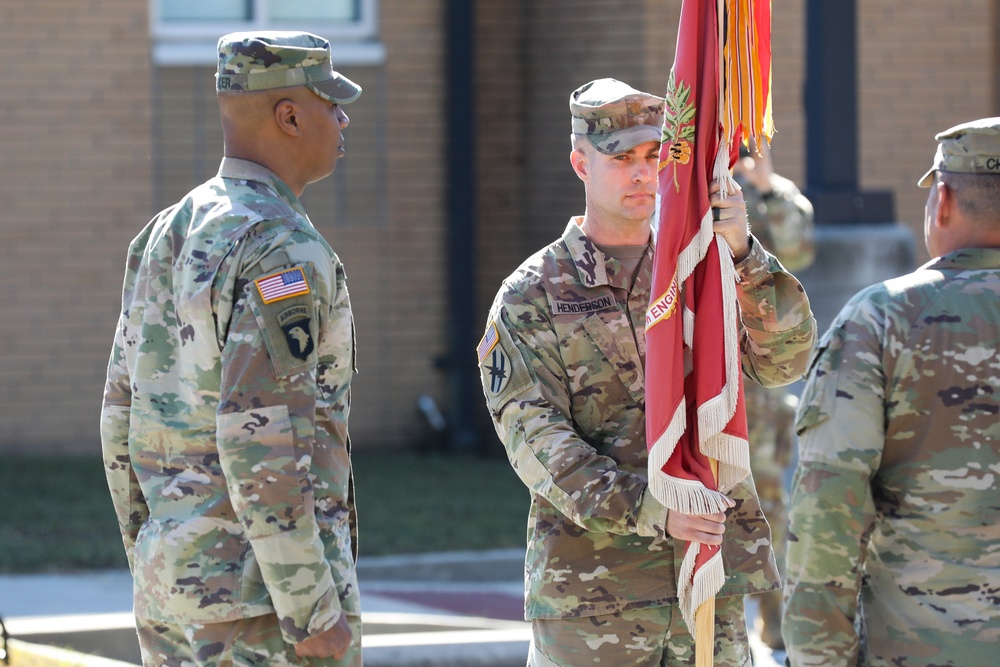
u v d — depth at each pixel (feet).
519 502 102.06
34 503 98.07
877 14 120.16
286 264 34.91
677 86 36.35
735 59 36.52
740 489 38.78
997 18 123.03
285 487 33.86
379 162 122.93
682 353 36.14
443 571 86.94
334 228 122.31
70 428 115.96
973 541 33.04
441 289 124.57
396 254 123.65
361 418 123.24
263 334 34.27
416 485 107.86
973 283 34.12
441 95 123.75
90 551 86.17
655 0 115.14
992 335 33.53
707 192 36.40
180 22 118.83
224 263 35.09
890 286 34.78
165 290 36.60
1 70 113.50
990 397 33.27
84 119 115.24
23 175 114.32
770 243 68.28
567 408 38.29
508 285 39.09
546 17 121.49
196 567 34.99
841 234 86.89
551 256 39.27
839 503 33.27
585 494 36.22
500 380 38.06
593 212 39.37
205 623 34.99
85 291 115.96
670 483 35.53
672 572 37.73
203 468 35.60
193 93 118.01
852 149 89.45
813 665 33.53
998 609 32.73
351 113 122.01
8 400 114.83
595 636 37.63
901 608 33.42
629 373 38.32
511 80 124.47
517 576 87.56
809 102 89.97
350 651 36.14
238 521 35.37
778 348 38.81
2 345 114.52
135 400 36.52
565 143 120.98
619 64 116.67
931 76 121.39
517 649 61.31
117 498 38.14
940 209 35.19
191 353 35.58
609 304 38.58
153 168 117.39
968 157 34.65
